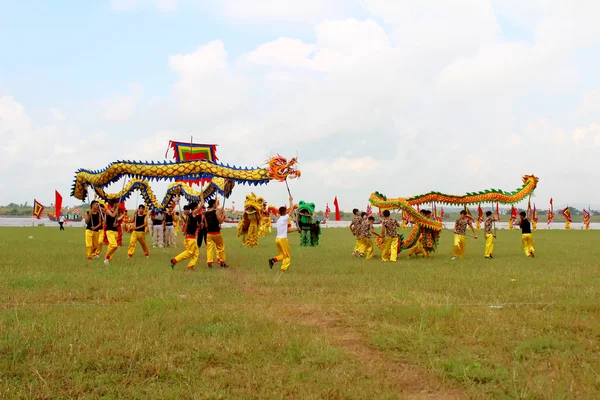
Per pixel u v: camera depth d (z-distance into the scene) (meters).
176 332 6.80
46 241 25.05
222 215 15.25
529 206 19.09
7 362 5.58
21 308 8.27
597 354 6.06
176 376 5.35
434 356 6.03
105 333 6.66
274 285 11.16
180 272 13.09
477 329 7.01
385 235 16.92
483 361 5.78
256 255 18.45
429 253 19.36
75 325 7.05
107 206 17.42
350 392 4.89
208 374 5.44
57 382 5.14
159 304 8.43
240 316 7.77
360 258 18.00
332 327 7.55
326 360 5.80
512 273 13.14
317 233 24.59
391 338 6.66
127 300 9.31
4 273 12.13
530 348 6.24
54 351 5.96
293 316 8.18
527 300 9.35
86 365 5.55
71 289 10.17
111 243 14.80
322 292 10.23
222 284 11.15
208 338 6.62
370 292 10.14
